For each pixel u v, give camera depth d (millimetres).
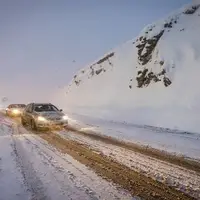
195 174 6570
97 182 5723
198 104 27750
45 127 14727
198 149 9969
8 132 14352
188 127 22219
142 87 44812
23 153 8656
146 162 7676
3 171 6543
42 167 6875
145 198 4918
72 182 5684
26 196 4922
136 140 11656
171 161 7883
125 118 30016
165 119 26516
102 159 7898
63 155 8375
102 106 47562
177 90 34812
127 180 5941
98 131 14750
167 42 48594
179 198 4988
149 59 50938
